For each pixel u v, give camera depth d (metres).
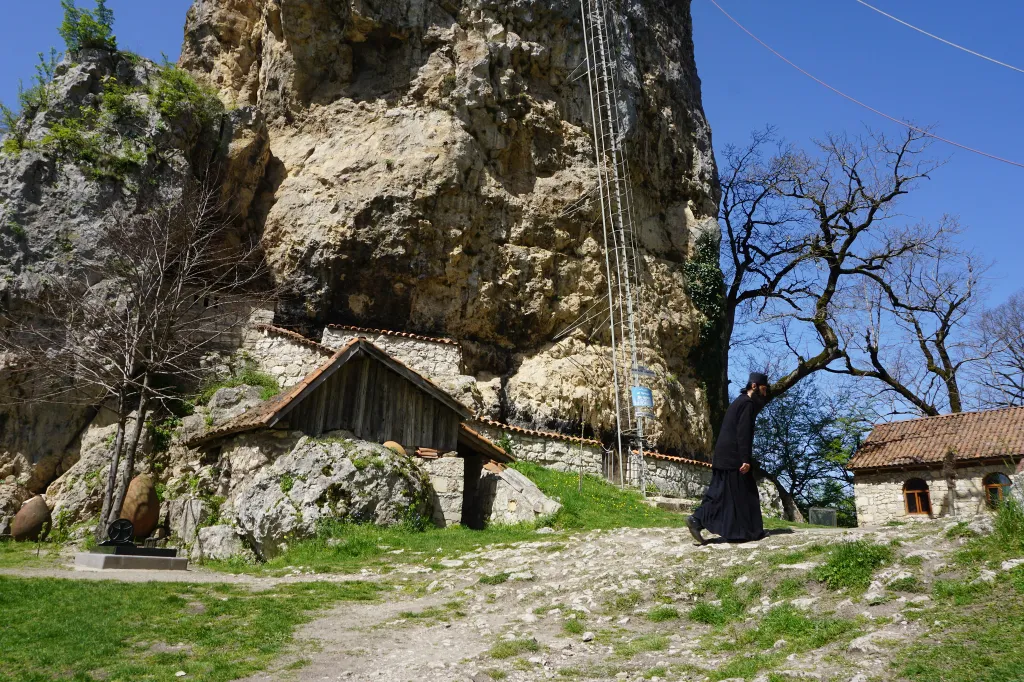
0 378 17.58
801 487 33.47
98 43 21.67
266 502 12.75
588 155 26.06
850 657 5.14
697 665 5.62
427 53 24.23
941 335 30.17
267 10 24.97
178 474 17.14
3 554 14.25
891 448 21.52
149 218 19.53
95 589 8.52
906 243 29.86
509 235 23.81
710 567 7.71
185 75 22.56
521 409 22.23
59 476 17.97
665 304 27.03
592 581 8.24
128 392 17.55
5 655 6.31
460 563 10.39
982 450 19.28
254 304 21.52
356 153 23.16
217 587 9.09
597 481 19.69
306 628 7.41
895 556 6.55
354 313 21.94
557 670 5.79
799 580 6.71
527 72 25.75
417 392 15.90
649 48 29.23
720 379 29.31
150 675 5.93
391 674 5.82
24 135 20.12
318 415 14.47
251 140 22.39
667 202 28.92
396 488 13.45
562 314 24.25
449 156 22.70
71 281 18.36
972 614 5.25
